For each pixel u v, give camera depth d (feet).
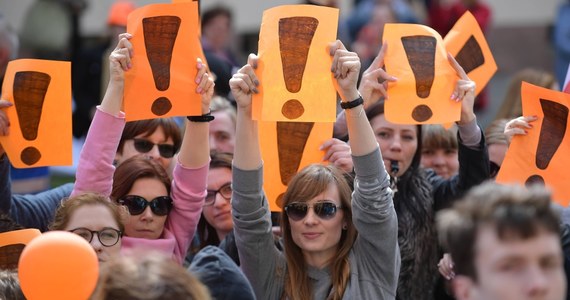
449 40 47.93
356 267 41.22
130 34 42.11
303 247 41.11
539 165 43.47
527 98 43.75
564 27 93.35
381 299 40.83
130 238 43.50
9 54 63.62
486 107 106.52
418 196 48.29
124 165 44.86
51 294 30.68
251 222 40.86
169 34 42.22
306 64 40.50
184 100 42.45
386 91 44.52
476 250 26.63
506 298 26.17
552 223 26.37
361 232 40.70
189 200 44.60
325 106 40.42
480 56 48.03
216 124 56.59
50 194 48.60
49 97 44.19
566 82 47.70
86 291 30.81
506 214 26.37
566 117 43.16
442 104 44.37
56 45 90.79
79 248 30.78
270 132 45.44
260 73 40.52
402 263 47.16
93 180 42.73
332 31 40.52
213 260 34.73
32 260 30.55
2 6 112.16
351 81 39.91
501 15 130.21
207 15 86.28
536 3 129.90
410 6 106.52
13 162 44.16
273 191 45.52
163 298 26.30
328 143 45.29
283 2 118.83
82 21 109.70
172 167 51.34
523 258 26.20
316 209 41.09
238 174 40.83
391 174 48.60
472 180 46.83
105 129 42.50
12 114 44.11
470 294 26.89
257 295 41.63
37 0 94.12
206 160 44.45
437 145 55.21
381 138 48.96
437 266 47.85
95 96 83.87
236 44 119.34
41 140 44.16
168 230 44.86
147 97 42.24
